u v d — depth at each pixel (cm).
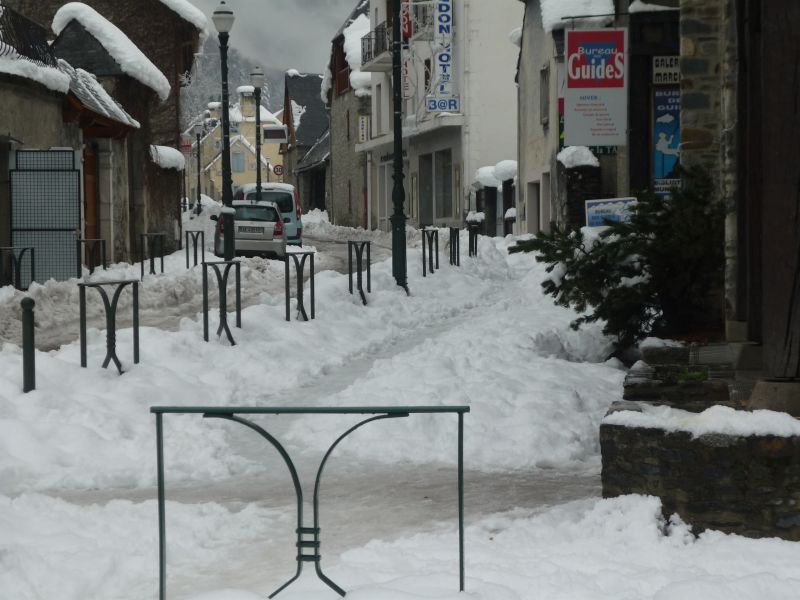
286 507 952
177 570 775
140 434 1218
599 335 1767
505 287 2934
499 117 5831
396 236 2578
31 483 1049
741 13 1095
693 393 1130
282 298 2222
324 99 9169
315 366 1681
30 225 3105
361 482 1041
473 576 700
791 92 843
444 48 5806
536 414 1221
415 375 1420
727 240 1213
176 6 4994
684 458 797
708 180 1603
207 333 1731
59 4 4900
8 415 1205
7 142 3044
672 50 2942
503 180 5378
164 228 4844
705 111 1719
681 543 774
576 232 1628
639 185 2966
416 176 6650
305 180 10825
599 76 2803
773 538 774
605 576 693
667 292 1600
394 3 2566
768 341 865
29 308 1300
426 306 2391
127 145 4306
